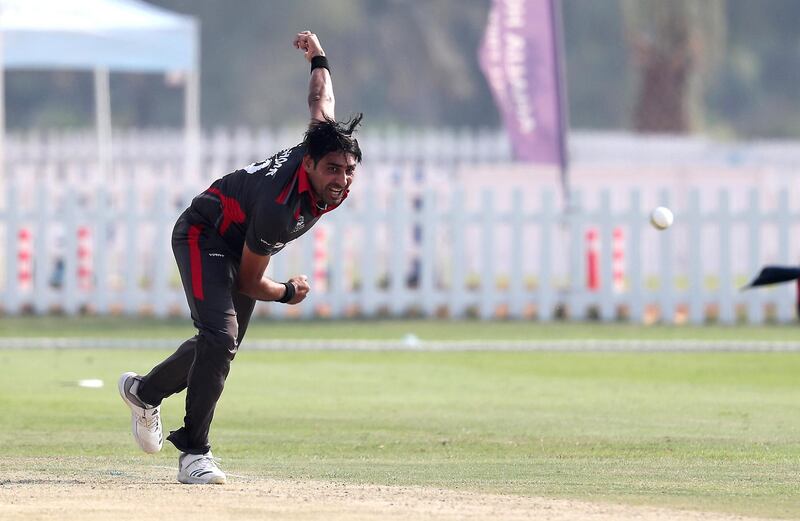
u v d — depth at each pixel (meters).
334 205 24.06
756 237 69.81
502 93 72.12
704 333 62.28
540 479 25.84
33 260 78.38
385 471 26.95
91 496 23.16
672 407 37.34
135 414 26.17
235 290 25.25
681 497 23.69
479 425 33.91
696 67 152.88
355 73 199.25
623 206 106.69
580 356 51.66
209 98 195.50
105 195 73.50
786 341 57.31
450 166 121.62
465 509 22.08
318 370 46.66
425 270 71.88
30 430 32.97
